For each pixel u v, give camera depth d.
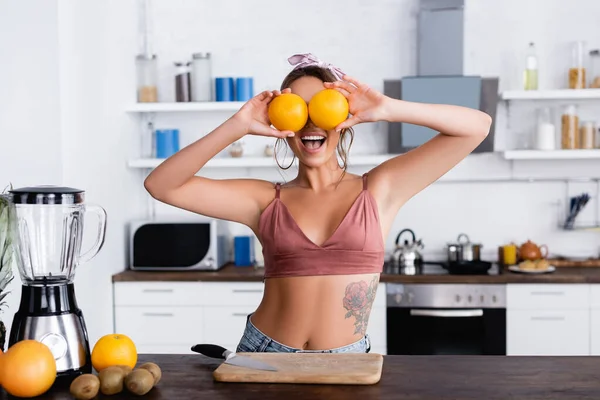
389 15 4.70
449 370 1.72
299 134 1.92
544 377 1.65
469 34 4.68
